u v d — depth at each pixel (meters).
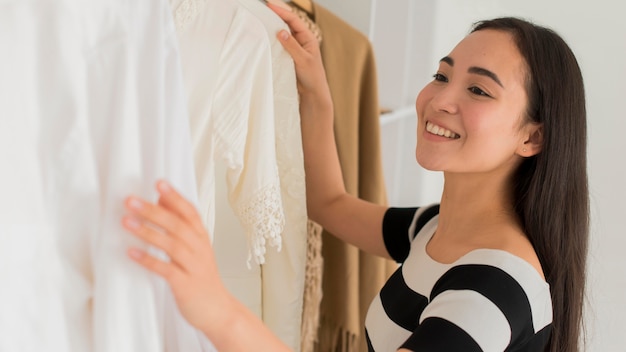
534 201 1.06
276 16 1.18
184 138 0.75
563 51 1.05
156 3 0.73
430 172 2.04
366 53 1.39
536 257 1.05
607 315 1.82
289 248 1.22
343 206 1.33
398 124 1.80
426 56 1.87
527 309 0.97
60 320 0.72
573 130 1.05
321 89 1.26
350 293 1.45
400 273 1.16
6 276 0.68
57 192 0.70
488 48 1.03
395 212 1.30
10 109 0.67
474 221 1.10
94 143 0.71
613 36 1.77
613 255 1.81
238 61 1.03
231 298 0.76
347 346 1.48
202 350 0.83
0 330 0.68
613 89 1.79
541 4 1.84
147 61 0.73
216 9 1.03
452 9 1.89
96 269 0.71
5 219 0.68
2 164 0.67
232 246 1.23
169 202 0.70
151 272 0.72
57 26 0.68
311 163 1.32
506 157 1.05
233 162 1.03
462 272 1.00
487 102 1.01
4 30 0.67
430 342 0.91
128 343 0.71
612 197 1.80
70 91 0.69
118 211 0.70
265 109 1.04
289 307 1.25
